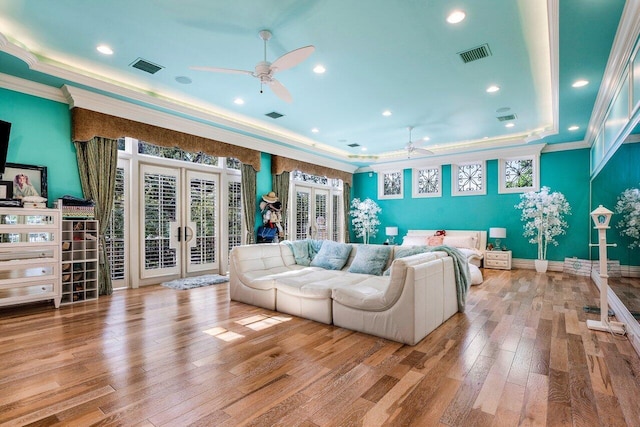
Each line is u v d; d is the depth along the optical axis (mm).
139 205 5172
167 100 4676
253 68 3830
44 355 2545
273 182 7152
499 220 7551
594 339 2902
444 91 4438
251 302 4066
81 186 4332
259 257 4512
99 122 4352
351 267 4277
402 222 8977
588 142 6430
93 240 4301
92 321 3389
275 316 3609
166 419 1749
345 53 3447
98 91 4129
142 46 3354
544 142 6719
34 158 3959
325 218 9070
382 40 3193
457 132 6582
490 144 7168
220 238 6328
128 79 4105
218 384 2119
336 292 3270
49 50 3441
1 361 2439
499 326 3279
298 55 2793
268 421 1736
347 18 2854
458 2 2637
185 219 5781
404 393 2014
